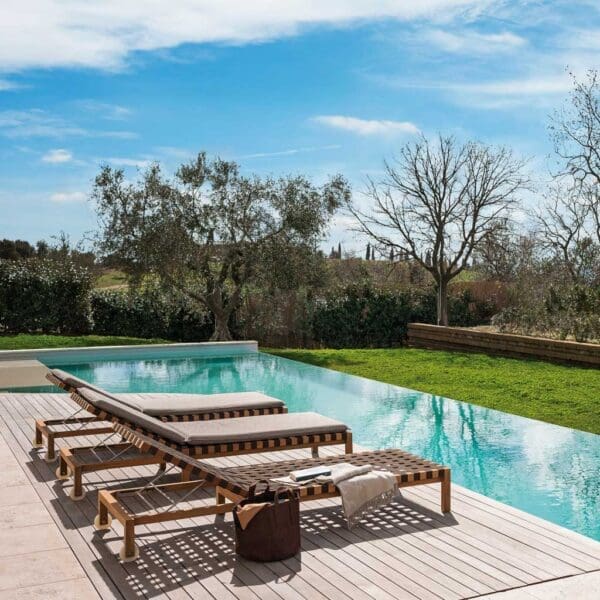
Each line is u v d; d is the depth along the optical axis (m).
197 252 17.98
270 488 4.52
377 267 22.84
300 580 4.03
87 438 7.57
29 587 3.97
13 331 20.19
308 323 21.28
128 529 4.34
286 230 18.02
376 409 10.29
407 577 4.06
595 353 13.60
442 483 5.19
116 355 15.78
